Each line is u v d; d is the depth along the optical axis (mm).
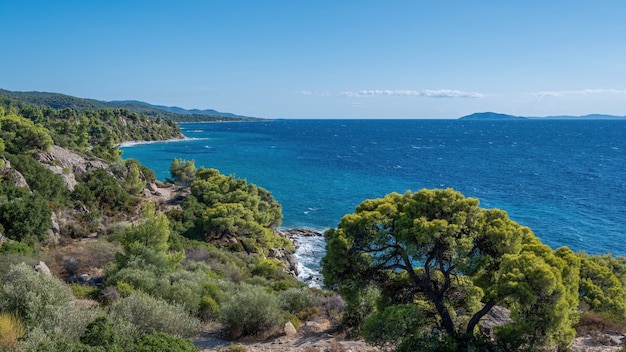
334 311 20188
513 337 11688
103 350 10617
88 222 39688
